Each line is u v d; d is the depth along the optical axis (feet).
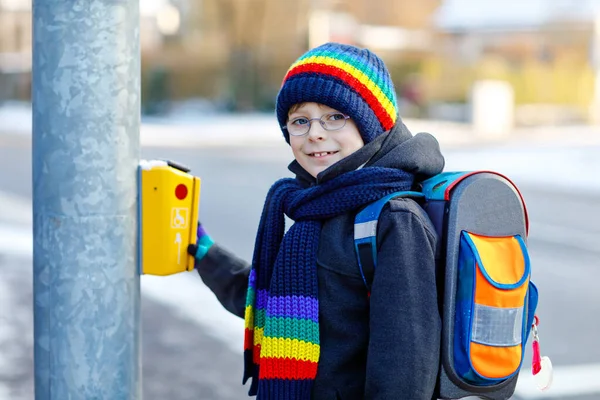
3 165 58.34
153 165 6.82
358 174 6.66
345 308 6.59
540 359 7.19
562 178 51.80
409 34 122.11
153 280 23.57
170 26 125.39
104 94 6.47
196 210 7.25
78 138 6.43
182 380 15.38
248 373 7.22
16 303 20.27
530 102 107.96
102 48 6.43
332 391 6.56
